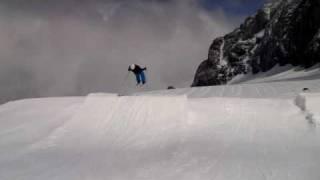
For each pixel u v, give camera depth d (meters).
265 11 133.50
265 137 12.95
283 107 16.17
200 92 39.78
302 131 13.39
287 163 10.30
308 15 86.44
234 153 11.36
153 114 15.38
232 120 14.91
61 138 13.80
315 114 14.48
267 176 9.39
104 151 12.21
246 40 133.50
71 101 18.95
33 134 14.55
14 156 12.02
